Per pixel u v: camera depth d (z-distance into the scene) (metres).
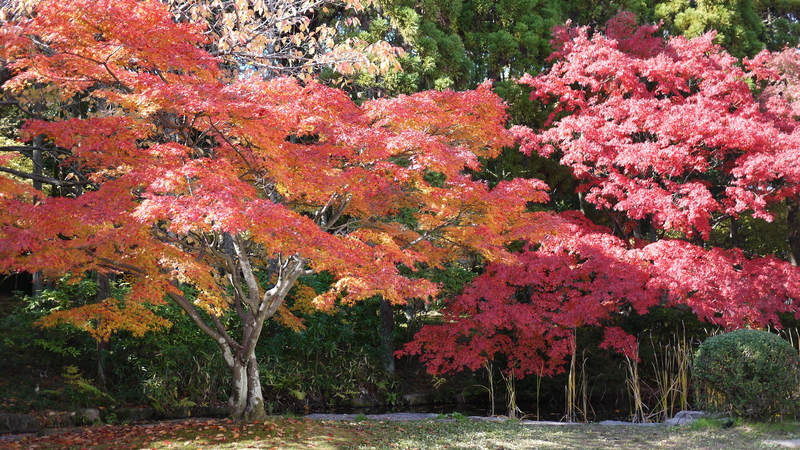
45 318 8.61
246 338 9.47
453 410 13.86
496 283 12.85
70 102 10.45
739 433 8.01
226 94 6.99
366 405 14.35
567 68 14.66
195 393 12.48
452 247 11.11
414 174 8.48
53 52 8.02
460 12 16.84
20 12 8.18
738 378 8.28
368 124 9.15
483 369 15.58
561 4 20.56
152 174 6.70
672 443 7.81
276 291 9.44
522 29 18.06
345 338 14.84
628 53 16.52
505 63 18.03
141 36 6.77
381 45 9.49
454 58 15.73
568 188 18.06
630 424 9.55
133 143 7.43
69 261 7.30
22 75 7.23
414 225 13.09
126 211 6.86
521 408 13.93
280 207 6.83
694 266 12.05
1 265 6.74
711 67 14.56
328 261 7.96
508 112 17.19
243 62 10.49
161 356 12.39
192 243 10.44
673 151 12.45
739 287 11.82
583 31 15.19
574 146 13.41
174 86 6.70
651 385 14.51
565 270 12.70
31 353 12.46
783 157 11.96
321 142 8.76
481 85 9.55
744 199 12.26
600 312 11.98
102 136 7.14
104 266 8.60
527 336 12.44
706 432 8.24
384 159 8.34
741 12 21.69
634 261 12.70
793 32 23.77
